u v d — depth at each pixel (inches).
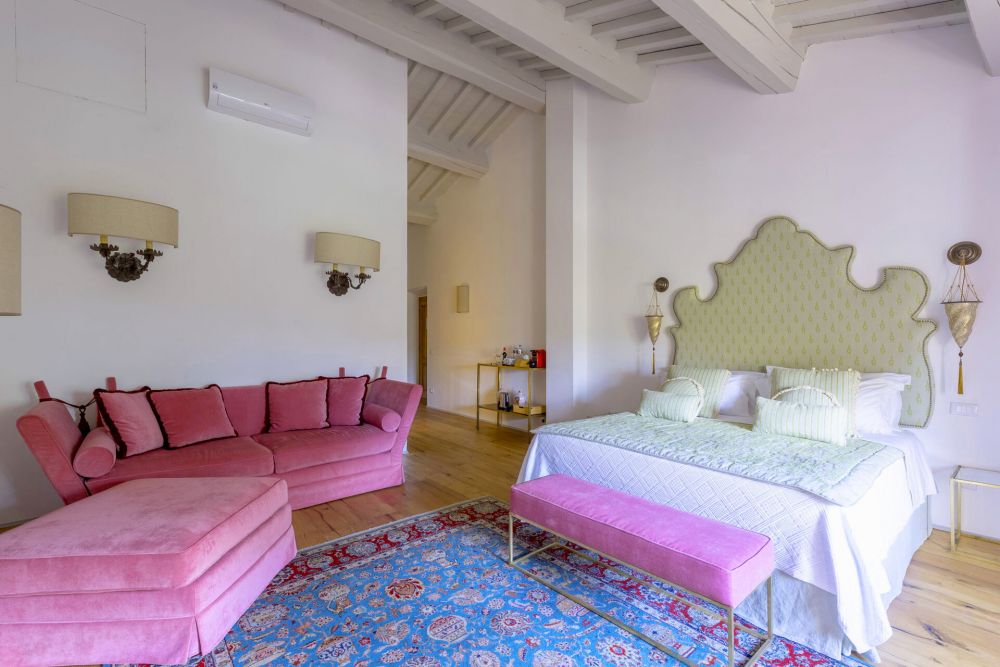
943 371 127.3
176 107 142.3
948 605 91.3
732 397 148.9
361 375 182.4
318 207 171.2
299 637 81.4
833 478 85.0
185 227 144.1
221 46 150.3
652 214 187.6
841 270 142.9
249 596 85.3
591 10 148.8
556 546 115.0
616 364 199.2
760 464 93.2
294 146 165.6
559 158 208.5
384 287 189.3
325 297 173.5
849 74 142.2
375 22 162.2
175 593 71.8
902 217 133.7
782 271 154.3
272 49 160.6
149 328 138.2
